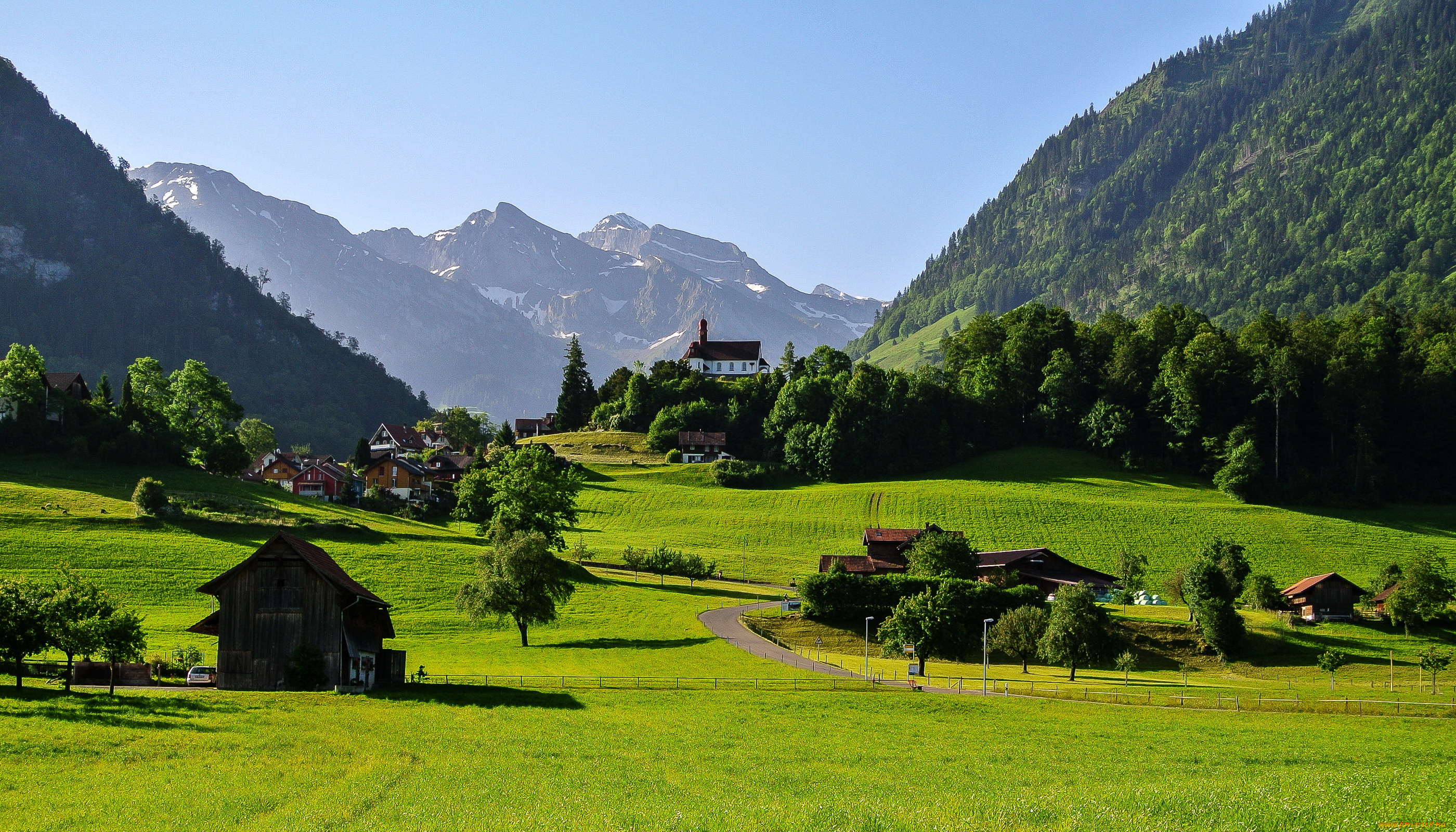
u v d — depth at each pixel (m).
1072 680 92.88
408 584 119.31
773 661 93.38
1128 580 131.50
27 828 35.03
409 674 80.94
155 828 35.22
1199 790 42.97
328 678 68.75
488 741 53.22
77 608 62.75
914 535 142.00
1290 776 48.69
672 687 78.38
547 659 91.69
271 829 34.97
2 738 46.75
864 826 35.22
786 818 36.50
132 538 122.44
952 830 34.56
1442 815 36.62
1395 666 101.88
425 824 36.12
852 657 102.81
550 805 39.38
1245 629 108.56
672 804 39.72
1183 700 79.38
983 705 74.88
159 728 51.41
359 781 42.94
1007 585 126.00
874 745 58.12
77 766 43.31
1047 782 48.16
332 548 130.25
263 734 51.69
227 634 69.56
